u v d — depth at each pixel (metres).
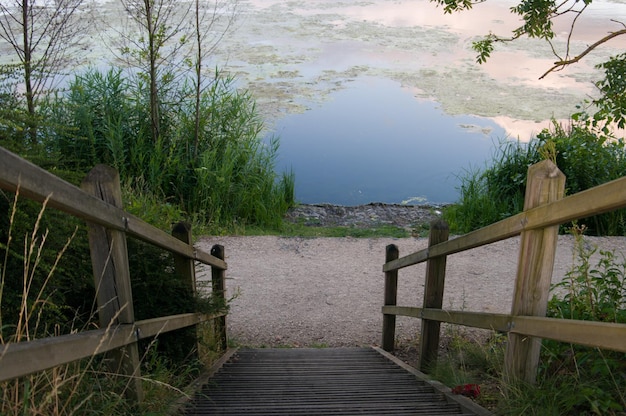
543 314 2.88
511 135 12.29
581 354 3.10
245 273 8.13
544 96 14.41
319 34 19.09
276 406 3.47
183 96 10.75
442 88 14.95
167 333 4.14
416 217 11.07
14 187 1.90
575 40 17.97
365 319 7.02
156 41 10.87
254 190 10.33
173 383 3.63
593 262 7.79
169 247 3.55
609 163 9.62
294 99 14.05
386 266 5.99
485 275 7.92
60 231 3.29
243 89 14.27
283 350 5.84
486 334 6.04
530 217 2.77
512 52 17.52
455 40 18.83
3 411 2.20
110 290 2.79
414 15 21.81
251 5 22.39
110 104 10.03
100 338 2.45
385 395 3.82
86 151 9.59
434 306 4.57
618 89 4.98
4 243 2.99
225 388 4.12
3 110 3.46
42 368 1.99
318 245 9.16
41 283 3.12
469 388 3.54
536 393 2.76
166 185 9.77
